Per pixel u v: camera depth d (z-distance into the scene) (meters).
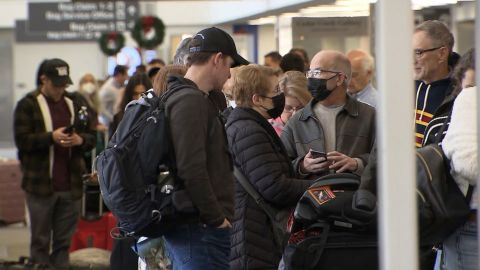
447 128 6.64
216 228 6.86
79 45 41.16
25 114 12.37
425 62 7.99
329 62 8.34
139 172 6.74
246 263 7.81
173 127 6.68
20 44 41.19
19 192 19.89
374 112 8.47
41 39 39.19
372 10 13.84
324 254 6.84
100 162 6.86
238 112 7.96
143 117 6.82
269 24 21.78
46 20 36.28
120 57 32.38
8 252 16.19
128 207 6.74
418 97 8.10
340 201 6.80
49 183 12.38
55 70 12.31
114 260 9.44
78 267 12.52
